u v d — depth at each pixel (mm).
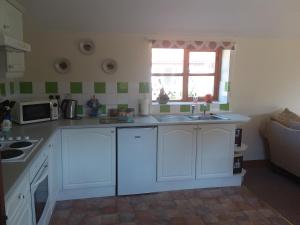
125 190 3203
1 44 1903
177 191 3365
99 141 3047
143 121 3227
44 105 3129
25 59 3312
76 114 3398
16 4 2494
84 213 2836
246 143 4145
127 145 3109
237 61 3873
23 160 1813
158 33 3535
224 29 3588
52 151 2633
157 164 3258
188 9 3117
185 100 3982
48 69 3391
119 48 3506
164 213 2859
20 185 1592
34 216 1891
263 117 4121
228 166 3457
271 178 3781
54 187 2791
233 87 3928
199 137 3309
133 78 3605
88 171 3076
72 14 3070
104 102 3584
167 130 3203
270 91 4066
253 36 3836
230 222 2707
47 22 3186
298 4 3186
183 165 3320
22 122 2943
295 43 4012
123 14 3125
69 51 3400
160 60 3799
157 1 2939
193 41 3621
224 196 3248
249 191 3385
